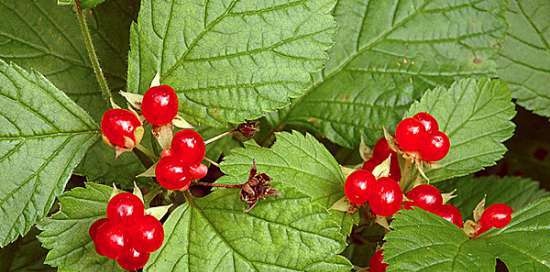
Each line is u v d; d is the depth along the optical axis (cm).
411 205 27
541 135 36
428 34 32
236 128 28
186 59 28
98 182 29
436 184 33
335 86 32
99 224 25
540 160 36
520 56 34
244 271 26
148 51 28
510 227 27
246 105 28
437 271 26
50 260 26
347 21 32
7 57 30
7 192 27
